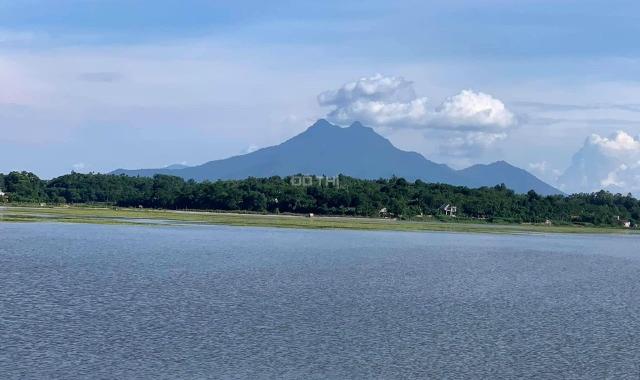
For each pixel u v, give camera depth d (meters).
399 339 44.19
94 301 53.03
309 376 35.69
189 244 110.81
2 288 57.50
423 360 39.47
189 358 37.84
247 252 100.25
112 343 40.25
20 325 43.75
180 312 49.91
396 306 56.25
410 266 88.62
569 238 185.88
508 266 94.25
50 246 97.19
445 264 93.38
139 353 38.41
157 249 99.56
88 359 36.91
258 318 48.78
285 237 136.50
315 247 114.06
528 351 42.34
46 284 60.62
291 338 43.16
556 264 100.62
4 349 38.09
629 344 44.97
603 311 58.09
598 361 40.50
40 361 36.25
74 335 41.72
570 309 58.47
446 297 62.41
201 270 75.75
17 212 190.62
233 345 40.88
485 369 38.16
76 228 136.88
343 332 45.47
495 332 47.44
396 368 37.69
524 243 148.88
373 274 77.75
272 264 84.50
